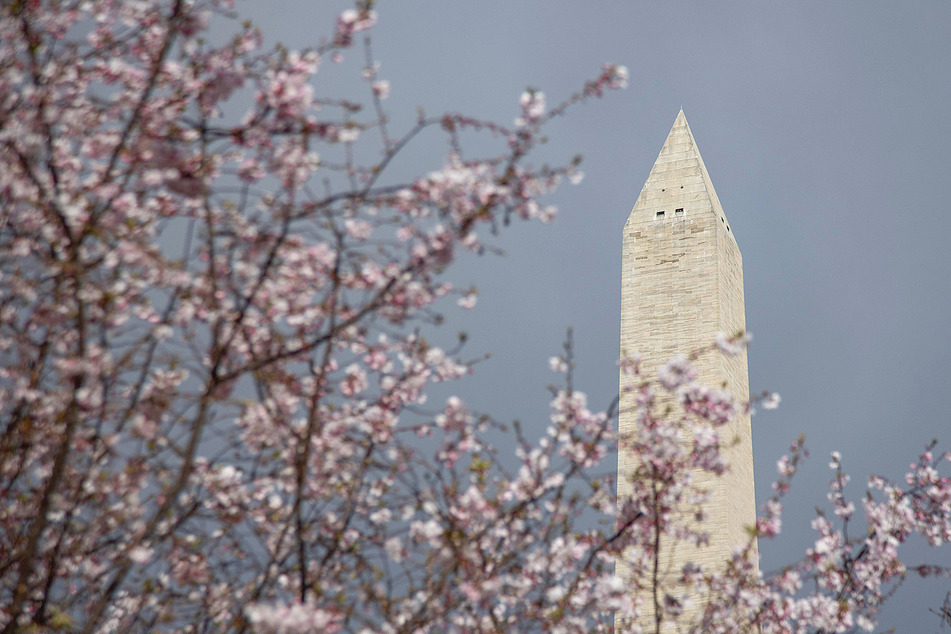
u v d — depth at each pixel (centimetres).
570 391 4878
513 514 4541
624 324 16588
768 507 5666
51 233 4041
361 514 4556
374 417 4594
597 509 4919
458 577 4356
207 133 3859
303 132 3884
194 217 4219
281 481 4572
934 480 6200
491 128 4038
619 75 4081
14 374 4081
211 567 4438
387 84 4175
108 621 4253
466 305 4369
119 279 4144
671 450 5088
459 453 4550
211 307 4188
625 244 17425
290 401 4531
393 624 4216
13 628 3572
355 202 3909
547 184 4056
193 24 3856
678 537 5372
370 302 4162
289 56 3903
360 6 3950
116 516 4088
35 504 4041
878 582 5828
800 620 5809
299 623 3706
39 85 3950
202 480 4291
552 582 4769
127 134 3778
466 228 4016
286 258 4216
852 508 6244
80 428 4084
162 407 3991
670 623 8994
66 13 4156
